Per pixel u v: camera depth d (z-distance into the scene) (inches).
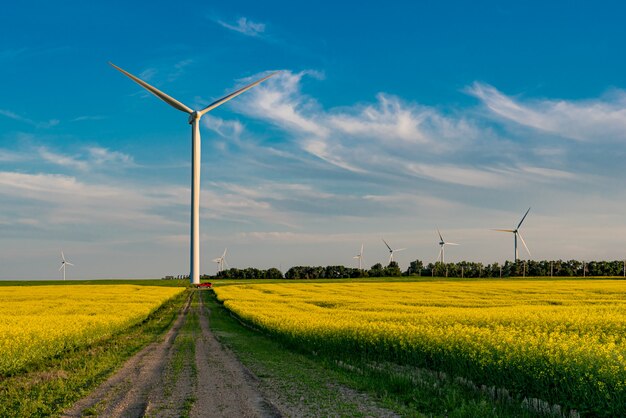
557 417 459.5
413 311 1525.6
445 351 634.8
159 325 1595.7
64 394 550.0
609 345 576.1
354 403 500.1
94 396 536.7
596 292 2736.2
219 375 662.5
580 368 463.5
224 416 447.8
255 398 520.4
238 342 1099.9
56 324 1099.3
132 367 740.7
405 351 719.1
